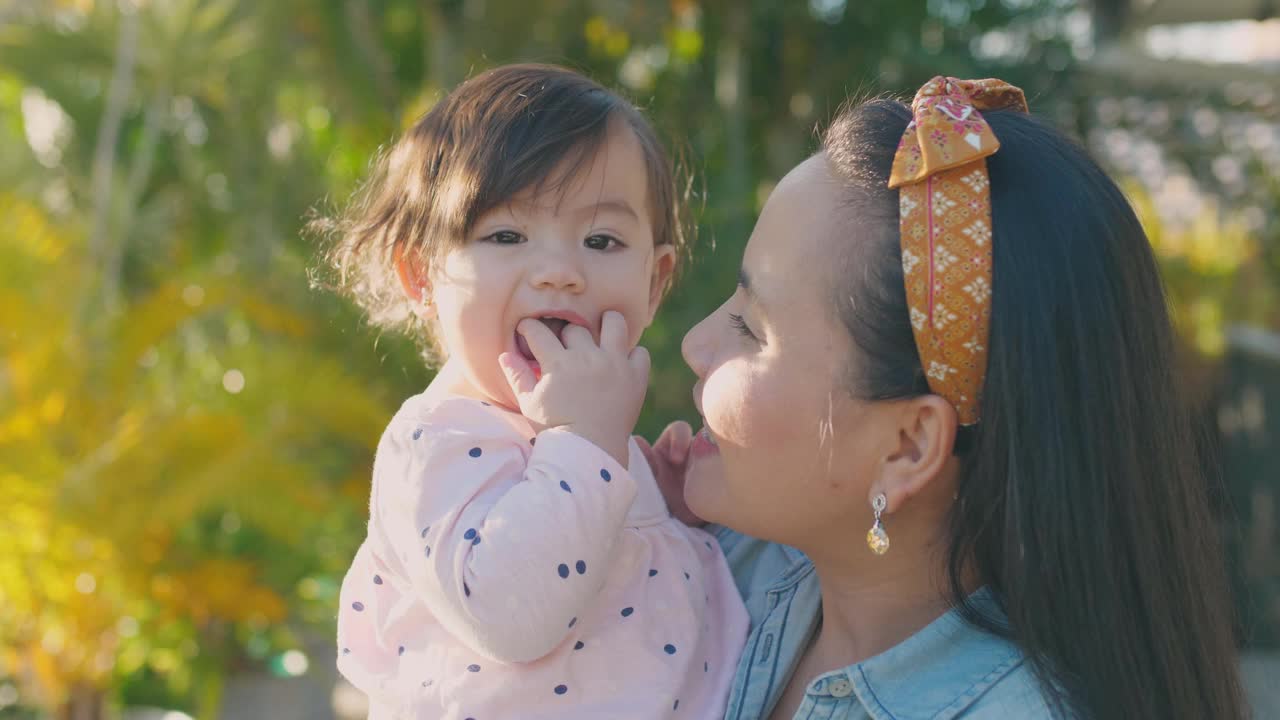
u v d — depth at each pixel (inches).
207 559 180.9
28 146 235.5
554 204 62.0
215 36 234.7
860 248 52.7
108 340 182.5
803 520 56.1
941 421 51.6
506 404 63.0
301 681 222.5
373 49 282.0
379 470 61.0
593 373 58.1
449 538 54.9
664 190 70.9
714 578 66.6
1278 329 320.8
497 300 61.2
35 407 172.9
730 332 58.2
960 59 290.4
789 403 54.1
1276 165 332.8
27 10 239.1
